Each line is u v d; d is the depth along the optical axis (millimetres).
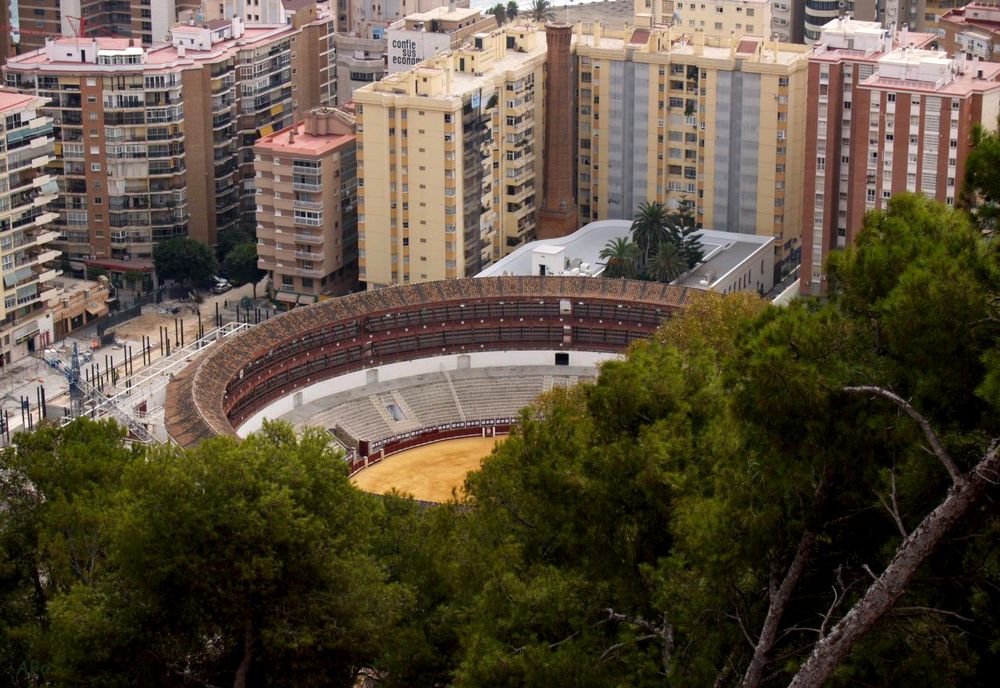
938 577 95875
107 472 163500
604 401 128500
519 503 132875
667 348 136250
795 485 97562
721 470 106125
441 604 140375
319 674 136000
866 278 98562
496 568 123000
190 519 132625
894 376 95562
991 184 97438
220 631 140500
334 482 143250
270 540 133375
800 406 95875
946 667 95688
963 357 92188
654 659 112312
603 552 120625
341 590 136000
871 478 96562
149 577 132500
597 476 122938
